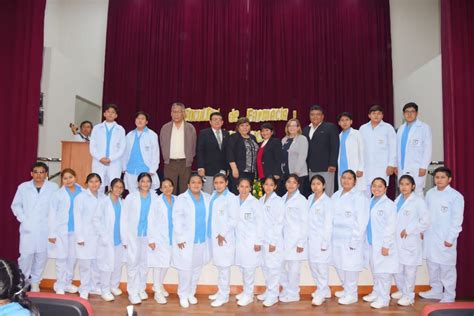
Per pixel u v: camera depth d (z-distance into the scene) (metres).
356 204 3.26
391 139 4.08
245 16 7.35
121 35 7.40
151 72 7.35
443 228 3.33
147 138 4.18
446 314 1.68
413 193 3.37
